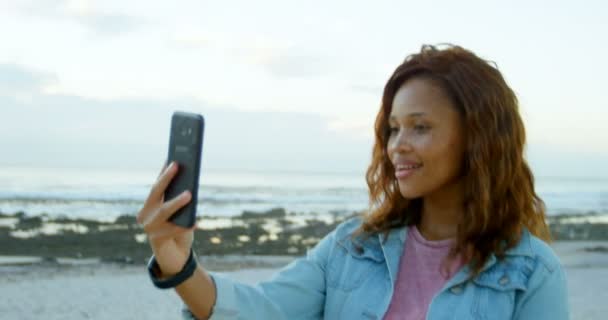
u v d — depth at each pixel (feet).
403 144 7.63
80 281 46.03
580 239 81.97
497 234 7.59
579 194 273.95
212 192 196.85
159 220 6.31
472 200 7.55
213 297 7.09
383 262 7.98
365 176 8.52
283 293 7.96
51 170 491.31
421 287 7.75
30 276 47.44
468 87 7.51
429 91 7.58
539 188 400.26
